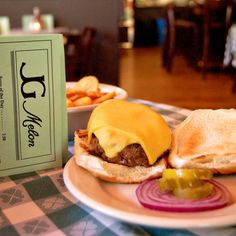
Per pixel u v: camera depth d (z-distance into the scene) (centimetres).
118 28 289
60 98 51
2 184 49
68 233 40
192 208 38
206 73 393
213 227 37
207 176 41
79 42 264
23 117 50
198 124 54
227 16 360
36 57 49
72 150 58
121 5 286
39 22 273
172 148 48
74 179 44
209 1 357
